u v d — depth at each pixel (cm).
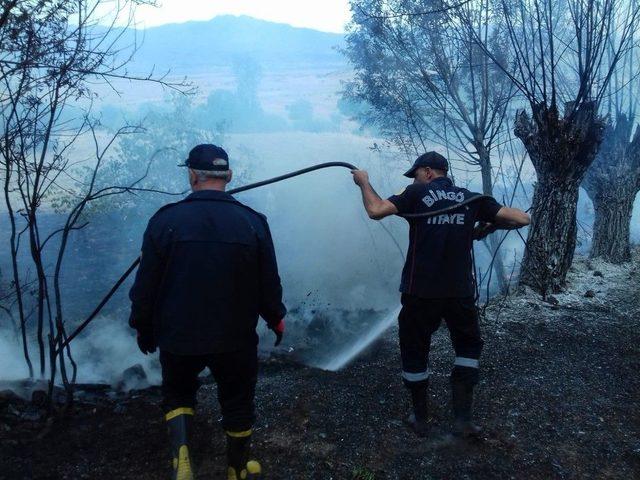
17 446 283
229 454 246
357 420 323
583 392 367
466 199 304
